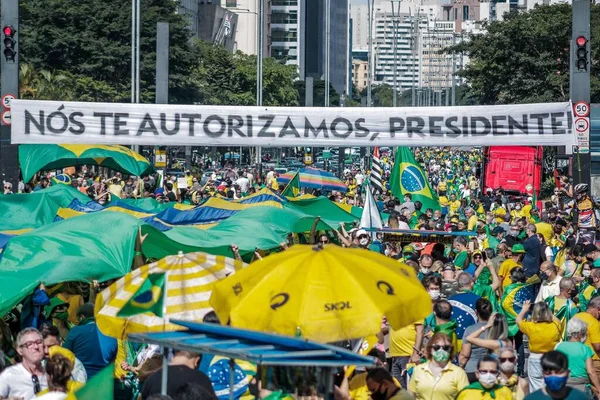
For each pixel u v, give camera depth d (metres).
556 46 127.56
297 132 37.75
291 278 13.53
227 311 13.77
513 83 129.00
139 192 54.72
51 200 30.12
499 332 20.16
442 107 37.81
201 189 61.19
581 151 44.56
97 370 19.06
